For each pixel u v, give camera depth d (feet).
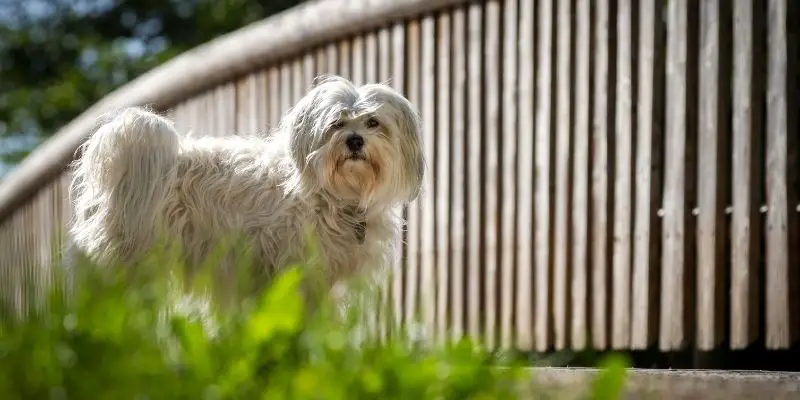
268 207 19.29
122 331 10.12
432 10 27.55
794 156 20.83
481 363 10.80
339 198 19.54
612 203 23.66
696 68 22.22
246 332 10.60
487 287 26.20
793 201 20.83
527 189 25.29
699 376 13.23
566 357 23.95
